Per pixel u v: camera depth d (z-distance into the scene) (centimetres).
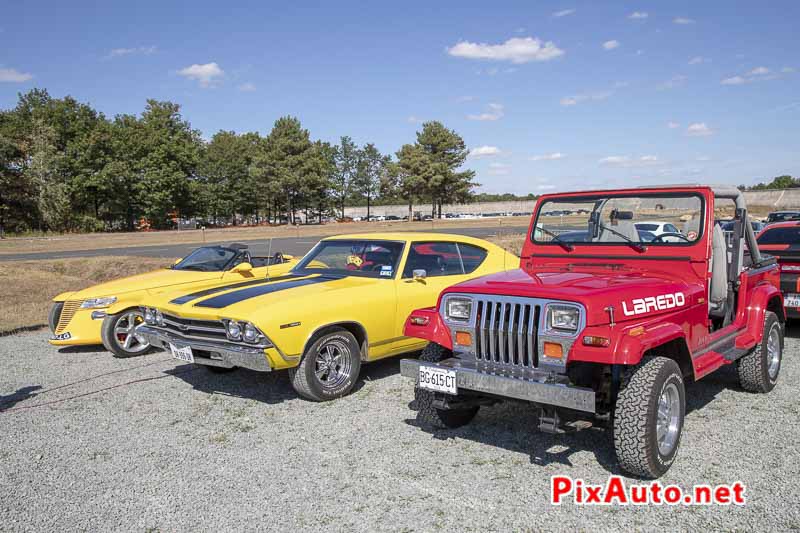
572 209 527
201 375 668
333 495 368
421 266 648
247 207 8250
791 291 749
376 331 593
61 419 528
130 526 336
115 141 6550
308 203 8075
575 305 363
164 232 5228
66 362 751
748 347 498
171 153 6925
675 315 414
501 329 393
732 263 508
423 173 7475
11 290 1376
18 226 5772
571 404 347
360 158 9562
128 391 612
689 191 466
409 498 361
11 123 6719
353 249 677
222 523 337
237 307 540
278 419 513
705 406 516
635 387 366
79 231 6147
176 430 493
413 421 500
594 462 410
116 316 767
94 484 393
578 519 332
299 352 531
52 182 5922
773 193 3203
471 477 389
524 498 358
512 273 473
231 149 8038
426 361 430
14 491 385
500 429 477
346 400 561
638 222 489
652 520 330
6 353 809
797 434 448
